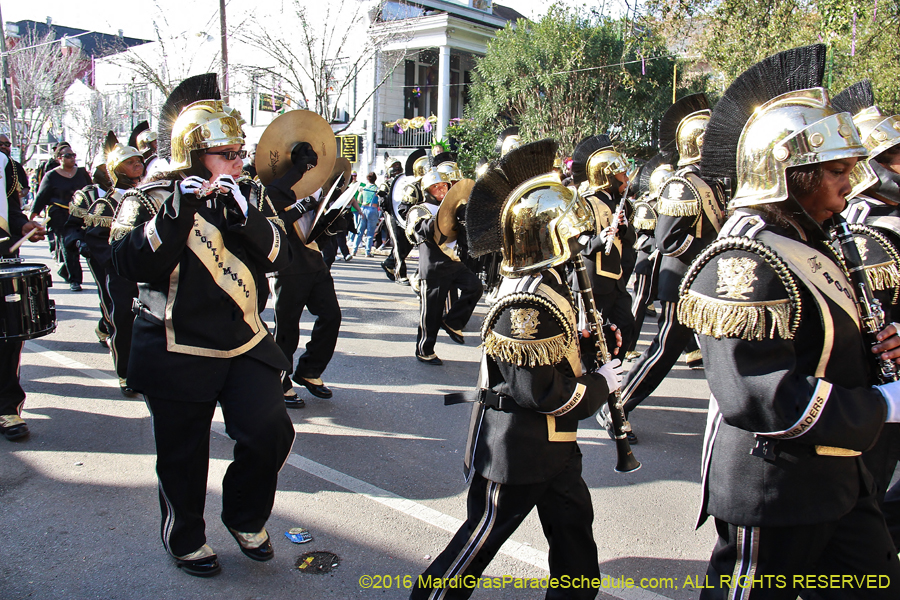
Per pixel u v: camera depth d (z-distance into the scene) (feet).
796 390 6.07
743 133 6.88
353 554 10.86
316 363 17.90
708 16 46.93
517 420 8.07
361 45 58.34
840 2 39.32
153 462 13.94
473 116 60.13
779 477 6.55
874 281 9.04
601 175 18.56
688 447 15.71
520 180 8.27
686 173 16.02
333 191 16.85
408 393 19.04
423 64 72.84
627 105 55.47
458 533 8.53
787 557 6.68
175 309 9.49
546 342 7.54
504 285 8.05
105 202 16.65
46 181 32.14
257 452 9.65
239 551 10.83
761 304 6.18
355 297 33.45
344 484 13.25
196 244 9.54
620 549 11.23
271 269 10.43
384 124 68.85
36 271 14.47
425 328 21.85
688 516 12.37
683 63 55.47
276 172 15.49
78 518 11.62
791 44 42.29
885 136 10.11
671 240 15.72
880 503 9.54
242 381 9.84
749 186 6.76
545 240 7.80
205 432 9.87
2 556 10.41
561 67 54.95
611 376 8.29
